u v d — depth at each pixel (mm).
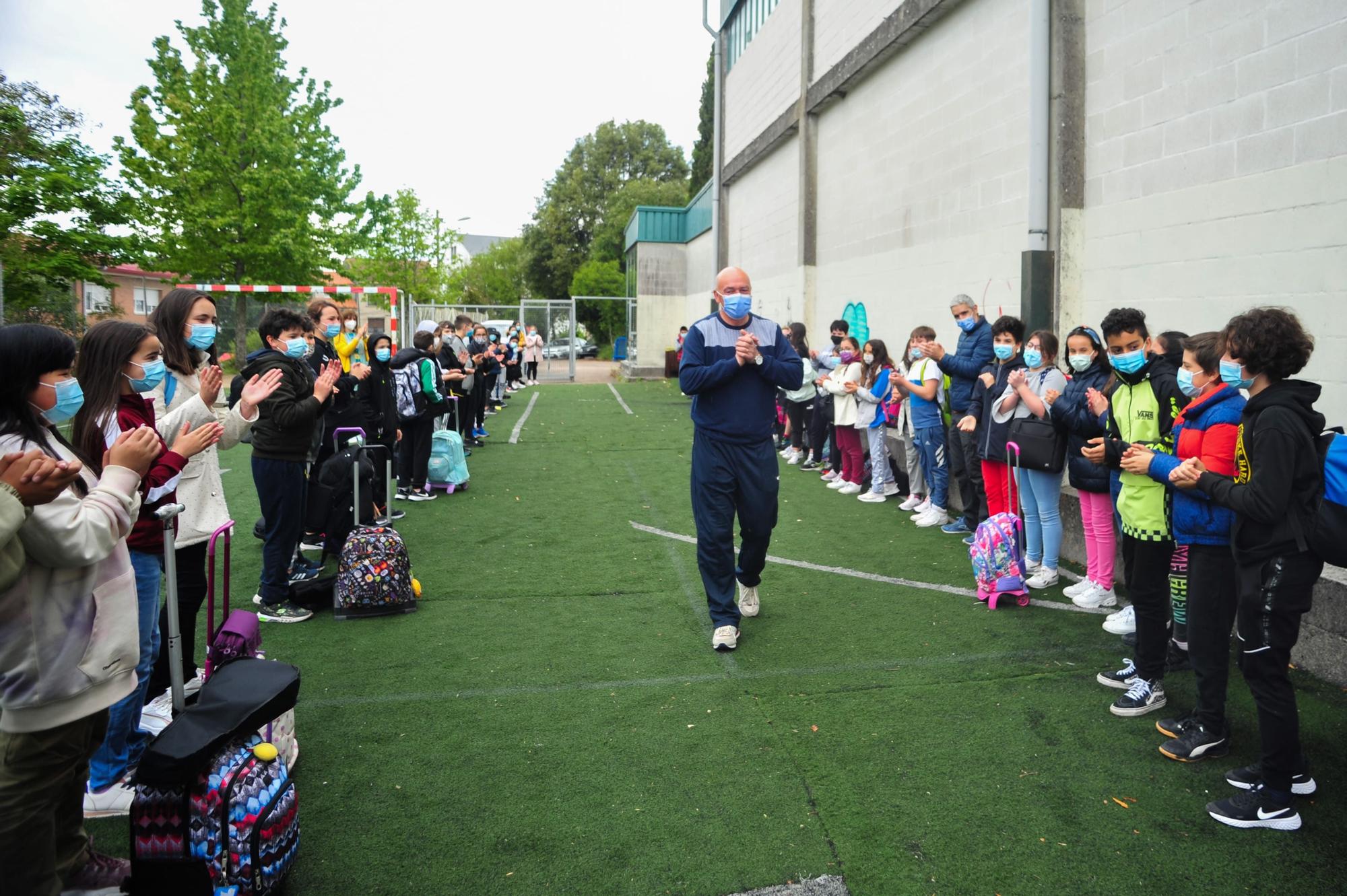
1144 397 3711
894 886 2602
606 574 5895
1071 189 6949
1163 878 2621
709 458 4480
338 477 5934
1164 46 6035
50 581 2107
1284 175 5109
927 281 9594
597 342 46031
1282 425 2742
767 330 4578
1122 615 4652
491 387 16812
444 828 2920
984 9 8273
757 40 16484
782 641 4621
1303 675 4047
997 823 2918
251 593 5434
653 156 50844
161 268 18016
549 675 4203
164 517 2744
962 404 6855
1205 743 3301
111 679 2252
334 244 19344
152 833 2371
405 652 4504
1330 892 2541
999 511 5934
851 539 6770
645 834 2881
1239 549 2908
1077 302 7020
